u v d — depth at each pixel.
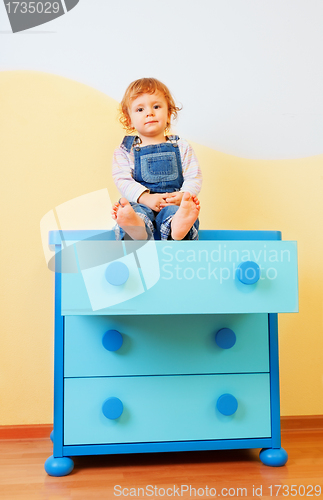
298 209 1.57
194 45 1.56
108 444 1.07
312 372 1.52
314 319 1.54
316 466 1.12
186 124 1.54
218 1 1.58
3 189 1.47
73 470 1.09
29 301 1.45
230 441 1.10
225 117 1.56
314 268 1.56
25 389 1.42
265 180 1.56
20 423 1.41
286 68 1.59
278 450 1.12
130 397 1.08
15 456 1.22
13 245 1.46
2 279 1.44
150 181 1.36
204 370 1.11
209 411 1.10
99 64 1.53
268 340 1.14
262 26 1.59
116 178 1.36
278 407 1.13
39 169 1.49
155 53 1.55
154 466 1.12
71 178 1.50
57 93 1.51
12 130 1.48
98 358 1.08
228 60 1.57
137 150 1.39
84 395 1.07
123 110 1.45
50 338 1.45
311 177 1.58
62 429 1.07
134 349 1.09
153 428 1.08
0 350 1.42
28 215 1.47
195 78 1.56
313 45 1.60
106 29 1.54
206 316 1.12
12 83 1.50
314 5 1.60
